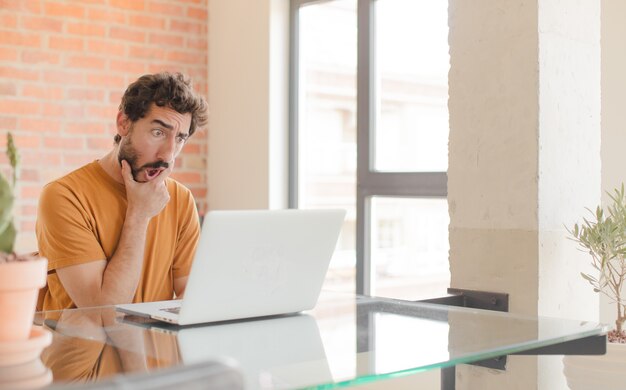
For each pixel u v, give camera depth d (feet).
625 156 8.77
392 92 12.50
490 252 7.63
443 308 5.87
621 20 8.84
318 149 13.51
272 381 3.49
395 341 4.49
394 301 6.25
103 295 7.36
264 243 5.15
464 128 7.85
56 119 12.78
